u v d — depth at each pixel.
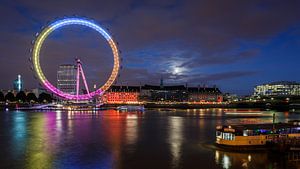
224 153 82.44
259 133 86.75
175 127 146.75
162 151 85.81
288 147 79.12
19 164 72.25
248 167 69.44
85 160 76.06
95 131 127.81
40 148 89.81
